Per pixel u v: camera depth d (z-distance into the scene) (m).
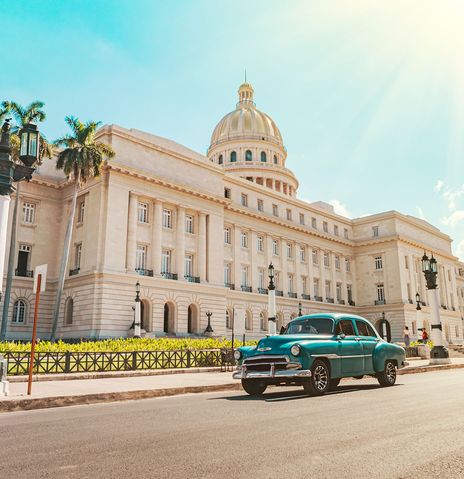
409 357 34.03
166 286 43.75
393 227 70.69
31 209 45.19
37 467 5.28
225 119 89.88
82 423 8.23
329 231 70.88
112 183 41.84
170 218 46.81
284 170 82.94
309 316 14.38
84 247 42.00
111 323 39.25
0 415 9.81
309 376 11.91
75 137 38.47
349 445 6.16
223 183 53.34
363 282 72.31
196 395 13.24
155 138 47.31
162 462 5.42
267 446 6.14
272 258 60.62
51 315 43.59
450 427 7.35
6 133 12.18
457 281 96.06
